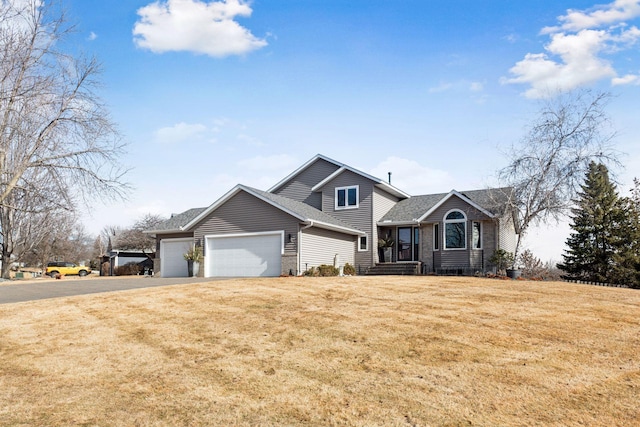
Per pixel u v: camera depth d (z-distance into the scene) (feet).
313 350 29.27
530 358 26.96
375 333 32.14
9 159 76.59
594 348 28.71
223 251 84.58
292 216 78.64
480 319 35.53
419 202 101.24
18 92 74.13
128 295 49.93
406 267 88.28
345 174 97.66
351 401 21.89
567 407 20.80
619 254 103.04
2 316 40.96
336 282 57.16
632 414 20.06
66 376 26.32
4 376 26.55
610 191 107.96
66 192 77.30
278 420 20.20
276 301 43.86
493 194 84.74
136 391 23.89
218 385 24.31
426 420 19.79
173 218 103.91
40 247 171.63
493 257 81.87
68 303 46.29
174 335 33.81
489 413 20.31
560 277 97.04
